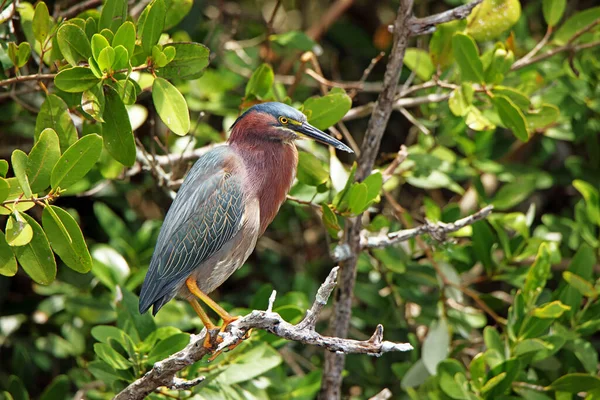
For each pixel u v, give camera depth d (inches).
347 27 551.5
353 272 364.5
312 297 447.5
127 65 292.5
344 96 358.6
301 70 419.2
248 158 347.6
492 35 386.0
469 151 448.5
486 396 351.6
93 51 288.7
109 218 432.8
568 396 363.9
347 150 345.4
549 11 414.9
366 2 578.6
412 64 437.7
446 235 358.3
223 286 508.1
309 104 359.9
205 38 499.8
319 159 390.3
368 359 431.2
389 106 339.6
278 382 381.1
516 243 422.6
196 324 391.2
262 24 565.0
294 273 502.6
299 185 392.8
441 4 542.6
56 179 276.2
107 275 401.1
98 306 402.9
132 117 387.5
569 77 446.6
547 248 367.2
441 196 558.9
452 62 383.6
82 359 417.4
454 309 410.3
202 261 338.0
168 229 334.6
